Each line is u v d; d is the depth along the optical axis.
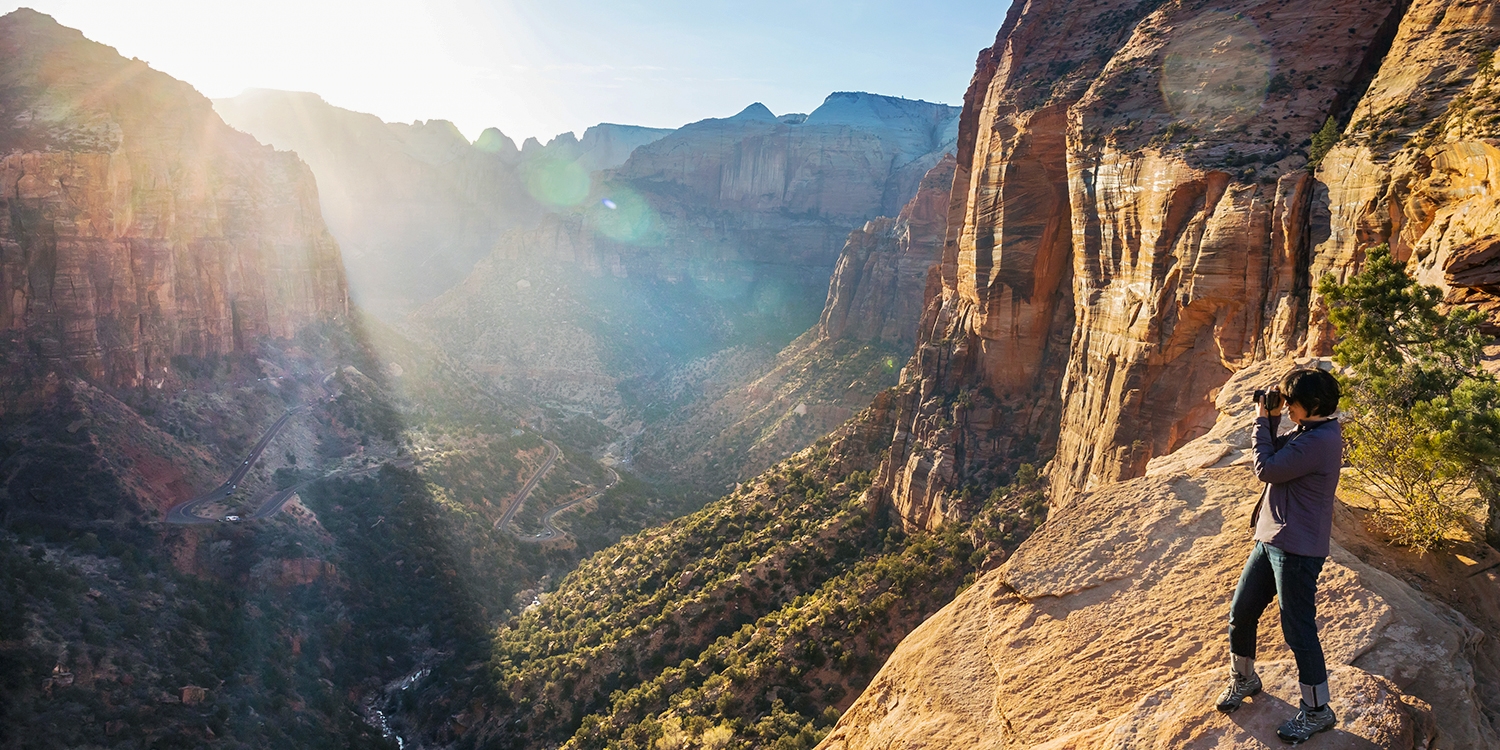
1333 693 7.12
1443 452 10.98
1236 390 18.69
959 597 11.90
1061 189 58.09
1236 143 40.84
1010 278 60.12
